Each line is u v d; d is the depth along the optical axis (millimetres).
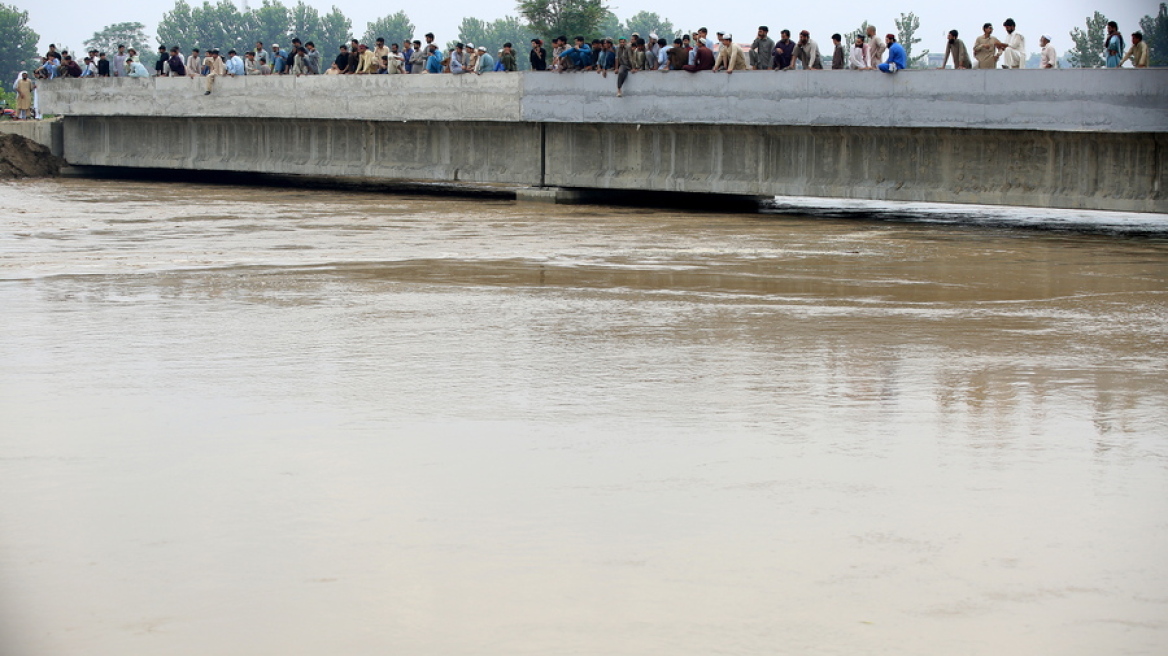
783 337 11719
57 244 21016
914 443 7562
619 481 6699
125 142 46625
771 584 5172
